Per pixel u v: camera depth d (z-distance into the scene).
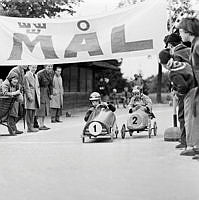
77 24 13.12
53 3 27.38
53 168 8.16
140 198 5.95
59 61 13.31
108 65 41.41
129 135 13.89
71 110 31.55
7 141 12.57
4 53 13.43
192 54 8.62
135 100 13.39
